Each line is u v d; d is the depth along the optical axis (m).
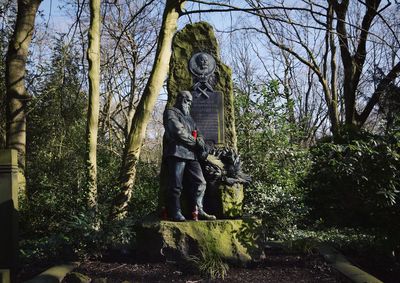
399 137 6.85
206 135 7.67
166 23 9.93
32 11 13.23
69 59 14.09
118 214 9.14
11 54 13.08
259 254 6.68
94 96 9.52
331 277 6.00
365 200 7.14
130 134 9.90
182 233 6.63
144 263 6.65
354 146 6.93
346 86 16.19
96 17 9.64
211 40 7.97
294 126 11.47
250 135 10.70
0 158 5.81
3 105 14.99
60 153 12.77
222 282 5.83
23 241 8.13
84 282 5.67
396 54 9.05
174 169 7.03
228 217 7.10
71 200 9.41
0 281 5.12
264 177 10.05
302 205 8.37
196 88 7.79
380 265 7.08
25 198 10.55
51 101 14.54
